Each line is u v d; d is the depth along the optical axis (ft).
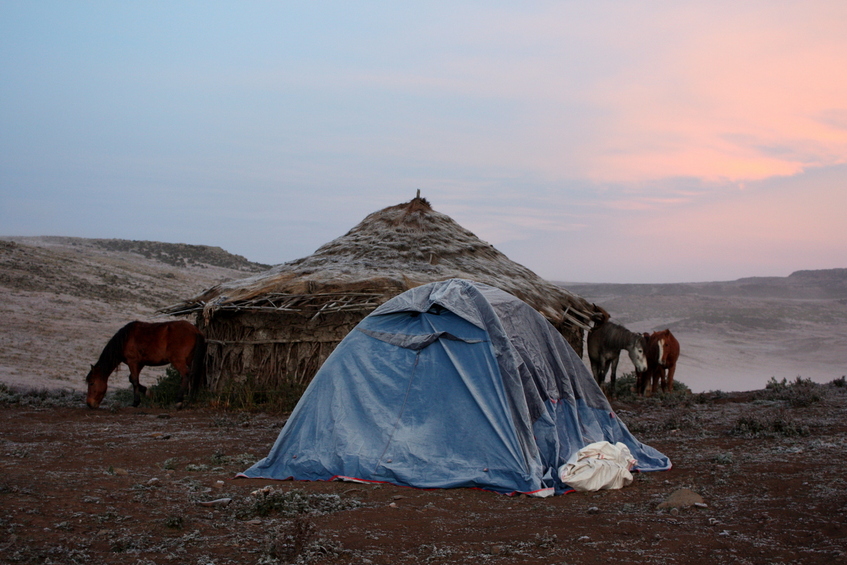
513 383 24.58
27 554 13.55
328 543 15.25
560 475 22.93
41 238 271.28
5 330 88.43
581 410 28.48
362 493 21.71
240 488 21.93
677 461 27.14
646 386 57.00
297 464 24.26
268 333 49.26
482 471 22.84
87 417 39.96
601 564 14.14
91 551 14.25
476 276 53.31
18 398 45.88
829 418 35.96
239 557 14.43
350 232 63.72
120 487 20.25
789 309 306.14
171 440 31.73
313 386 26.45
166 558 14.11
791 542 15.10
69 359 78.59
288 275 51.85
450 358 25.63
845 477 21.08
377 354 26.58
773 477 22.21
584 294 397.60
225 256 280.31
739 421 33.60
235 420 39.14
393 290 48.39
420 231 60.18
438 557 14.79
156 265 231.09
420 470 23.22
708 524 17.16
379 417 24.91
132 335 44.65
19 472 21.79
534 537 16.31
